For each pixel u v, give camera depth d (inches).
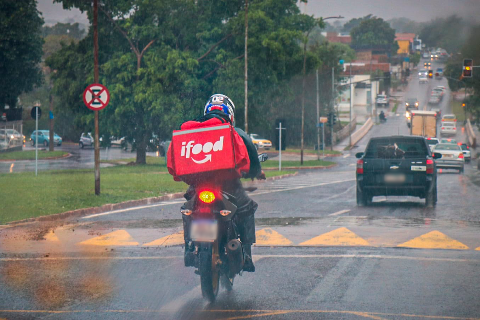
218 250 359.9
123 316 332.5
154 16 2174.0
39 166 2142.0
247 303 357.4
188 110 2103.8
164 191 1105.4
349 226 670.5
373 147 935.0
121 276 431.8
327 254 510.9
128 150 3395.7
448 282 409.1
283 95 2546.8
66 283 410.3
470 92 3826.3
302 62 2517.2
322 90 4072.3
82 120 2175.2
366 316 329.4
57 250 535.8
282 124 1968.5
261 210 836.0
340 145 4239.7
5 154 2755.9
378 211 824.3
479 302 358.3
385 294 377.1
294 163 2623.0
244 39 2194.9
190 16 2217.0
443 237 592.1
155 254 516.7
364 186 889.5
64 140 4237.2
